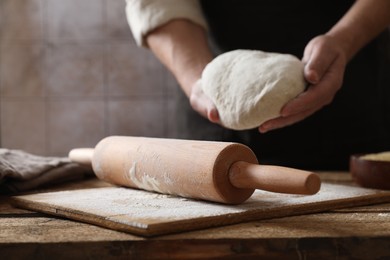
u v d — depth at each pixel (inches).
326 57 38.7
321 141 53.7
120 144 36.1
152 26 48.0
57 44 89.8
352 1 52.7
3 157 40.7
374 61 54.1
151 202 31.0
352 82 53.5
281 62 38.3
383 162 35.9
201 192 29.8
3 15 89.3
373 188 36.7
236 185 29.1
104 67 90.5
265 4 53.6
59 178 41.5
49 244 24.2
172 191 32.0
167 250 24.2
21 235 25.7
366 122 53.9
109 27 89.9
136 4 48.9
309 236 24.7
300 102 37.0
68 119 91.0
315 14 53.2
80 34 89.9
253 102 36.9
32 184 39.0
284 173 26.7
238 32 54.3
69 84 90.6
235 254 24.4
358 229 26.0
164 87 91.0
